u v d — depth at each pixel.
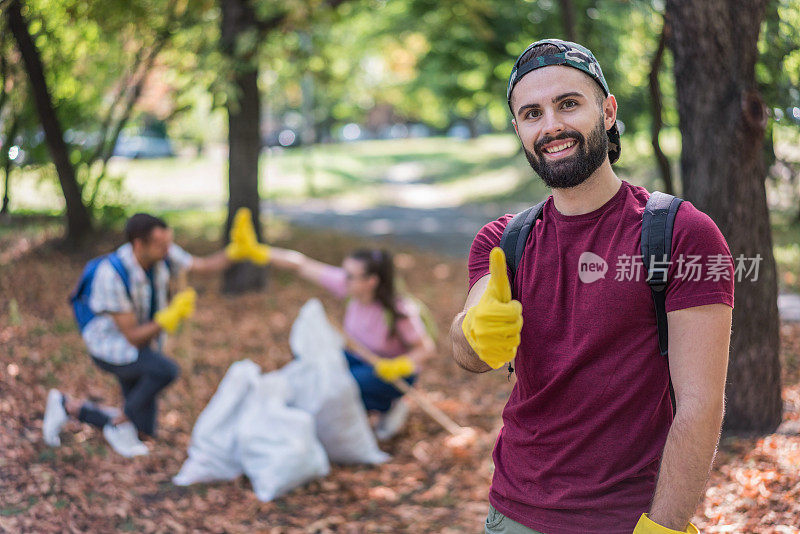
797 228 5.82
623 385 1.59
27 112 8.30
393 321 4.97
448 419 5.39
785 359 4.52
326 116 40.16
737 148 3.72
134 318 4.20
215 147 31.56
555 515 1.67
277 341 7.19
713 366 1.48
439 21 12.91
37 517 3.46
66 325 6.30
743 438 3.84
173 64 8.85
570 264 1.64
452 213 18.91
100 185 9.47
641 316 1.56
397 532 3.73
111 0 7.10
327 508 4.00
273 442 4.15
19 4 6.73
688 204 1.57
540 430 1.69
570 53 1.64
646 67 6.64
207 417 4.29
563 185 1.62
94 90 9.08
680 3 3.78
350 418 4.57
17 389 4.79
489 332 1.49
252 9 8.08
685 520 1.50
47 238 8.82
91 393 5.09
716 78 3.72
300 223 16.31
